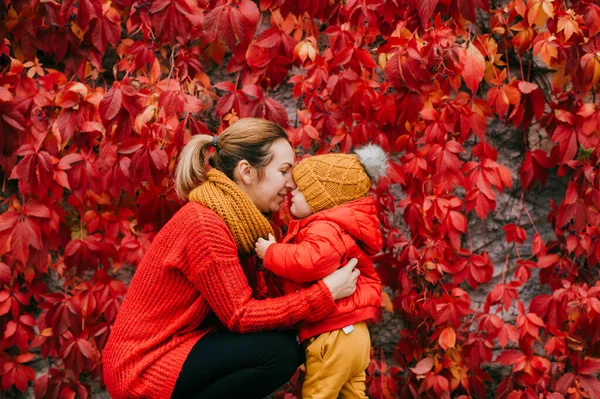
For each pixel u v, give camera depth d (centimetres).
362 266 200
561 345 243
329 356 185
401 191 269
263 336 181
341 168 196
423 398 258
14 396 260
